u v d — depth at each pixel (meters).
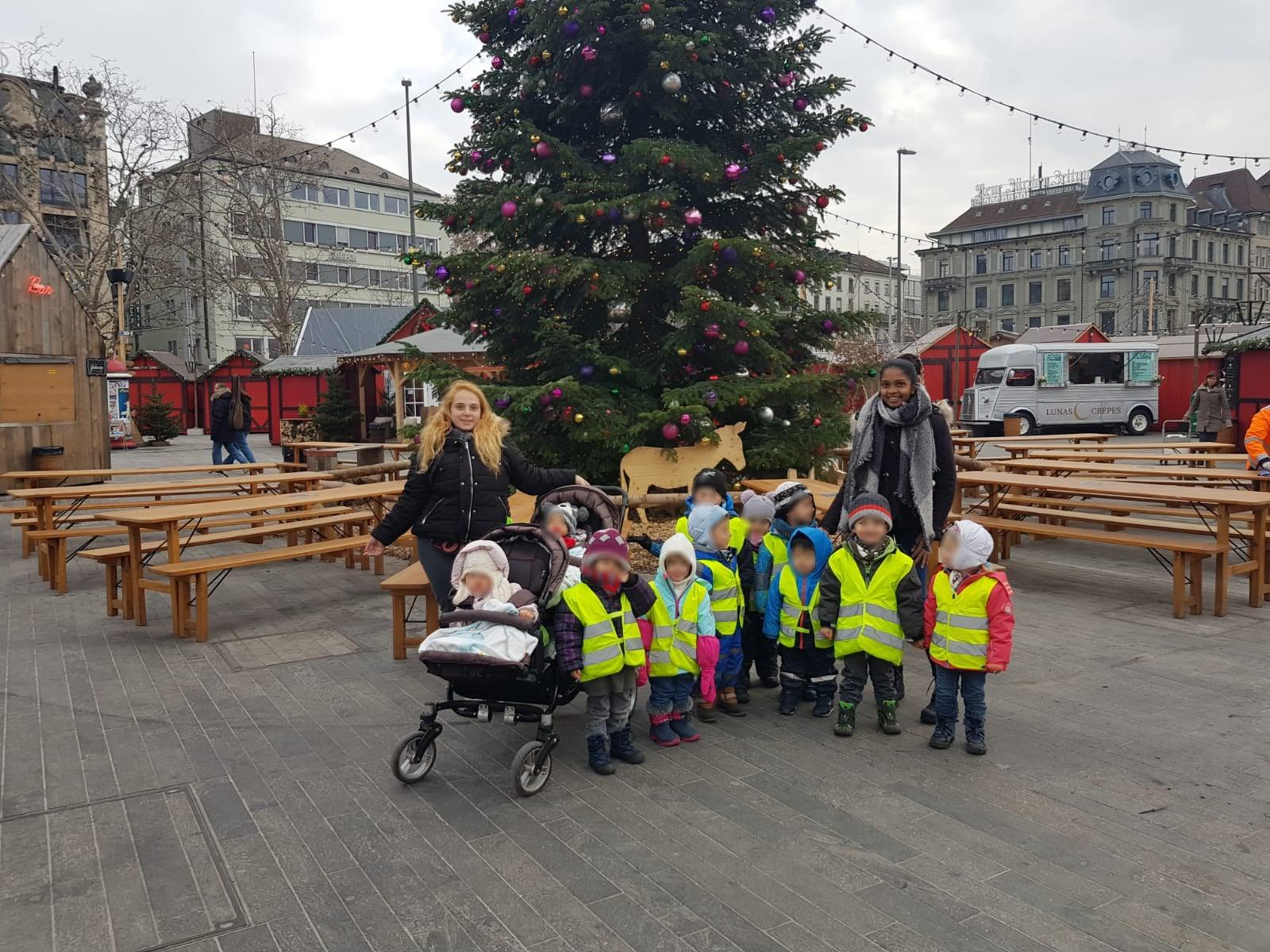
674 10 9.17
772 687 5.79
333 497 8.00
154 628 7.12
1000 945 2.95
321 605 7.88
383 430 26.20
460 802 4.07
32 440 16.52
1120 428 31.09
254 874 3.44
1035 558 9.85
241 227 42.19
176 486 9.41
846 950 2.92
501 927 3.08
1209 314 32.44
